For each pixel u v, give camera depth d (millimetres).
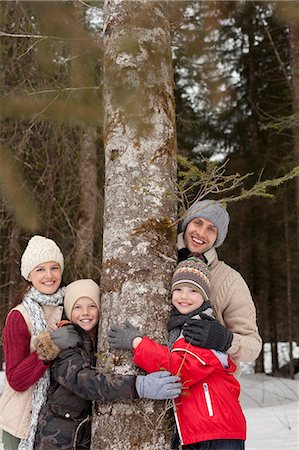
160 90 2793
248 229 15227
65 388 2699
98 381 2449
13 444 2861
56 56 5660
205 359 2457
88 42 5008
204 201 3049
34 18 5805
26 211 5484
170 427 2562
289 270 14930
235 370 2697
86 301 2797
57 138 7273
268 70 13320
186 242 3047
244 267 14891
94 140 7863
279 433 6379
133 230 2635
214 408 2494
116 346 2510
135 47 2775
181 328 2588
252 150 13484
